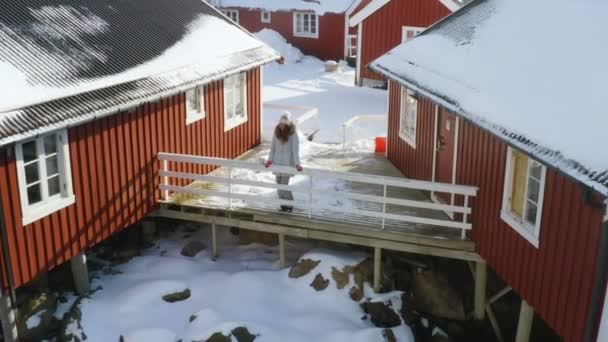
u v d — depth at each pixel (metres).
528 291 8.41
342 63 31.42
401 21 23.50
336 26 32.19
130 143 10.92
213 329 9.30
